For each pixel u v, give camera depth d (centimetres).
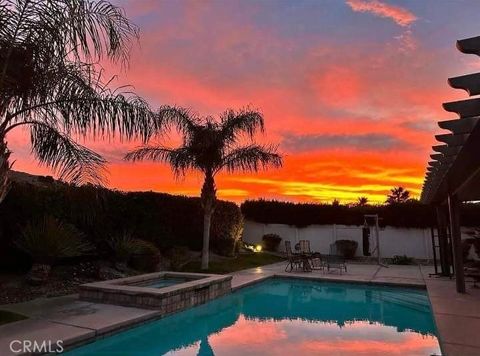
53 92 611
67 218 977
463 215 1688
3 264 898
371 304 909
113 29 634
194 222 1488
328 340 612
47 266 843
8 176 594
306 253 1446
